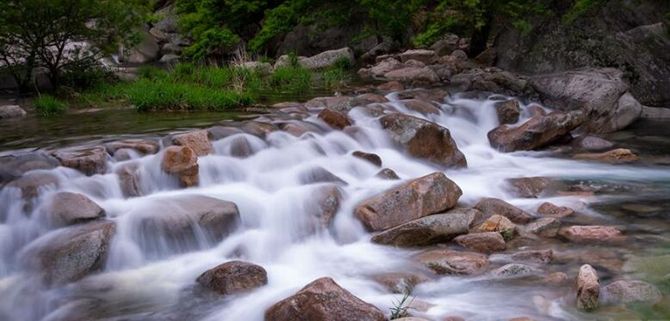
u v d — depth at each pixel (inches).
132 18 567.2
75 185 280.4
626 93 502.0
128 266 243.0
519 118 486.0
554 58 621.0
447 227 266.7
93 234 238.4
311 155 355.9
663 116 525.0
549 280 227.1
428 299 216.4
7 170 285.7
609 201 321.7
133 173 295.7
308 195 291.0
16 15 492.4
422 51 745.6
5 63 546.9
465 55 740.0
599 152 430.3
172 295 221.6
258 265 232.8
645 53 598.9
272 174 327.3
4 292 227.5
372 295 219.6
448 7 724.0
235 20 896.3
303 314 191.0
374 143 387.5
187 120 407.8
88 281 231.3
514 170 387.2
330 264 250.7
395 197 285.4
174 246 252.2
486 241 259.3
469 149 437.1
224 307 211.9
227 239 264.7
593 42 609.0
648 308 202.5
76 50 557.9
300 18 840.3
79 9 515.2
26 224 258.2
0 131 379.2
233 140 343.6
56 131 374.9
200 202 271.7
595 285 205.6
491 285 226.1
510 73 611.5
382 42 845.2
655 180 359.9
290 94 557.0
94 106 481.1
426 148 379.9
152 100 458.9
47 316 212.8
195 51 825.5
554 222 285.0
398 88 576.7
